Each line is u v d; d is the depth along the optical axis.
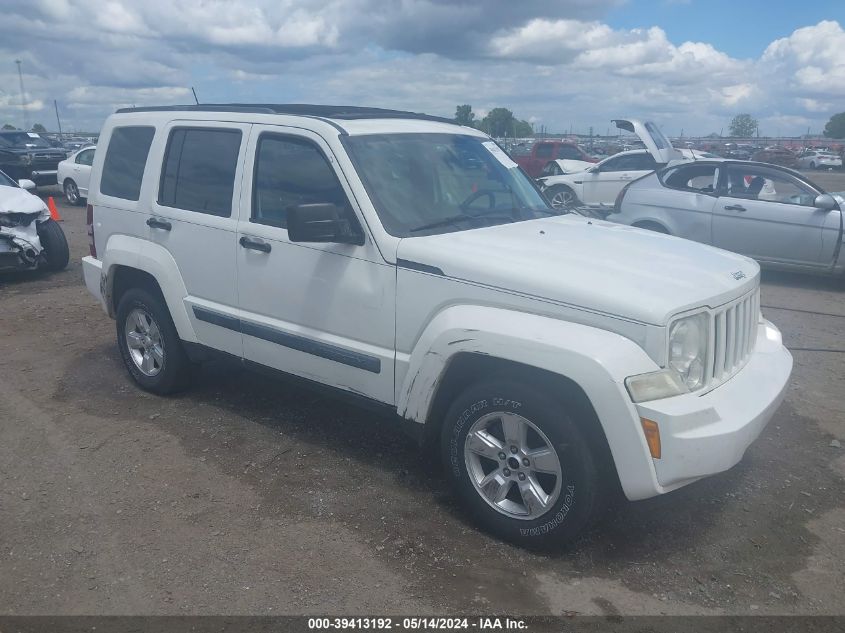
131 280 5.70
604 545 3.72
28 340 7.13
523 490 3.61
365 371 4.16
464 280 3.71
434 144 4.74
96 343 7.04
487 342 3.53
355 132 4.38
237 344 4.86
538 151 21.80
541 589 3.37
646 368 3.27
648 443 3.24
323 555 3.61
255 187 4.66
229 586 3.37
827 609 3.25
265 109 4.85
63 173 19.48
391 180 4.26
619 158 15.74
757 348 4.25
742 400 3.59
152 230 5.28
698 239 10.18
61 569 3.50
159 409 5.41
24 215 9.72
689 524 3.92
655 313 3.27
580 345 3.30
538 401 3.46
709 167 10.30
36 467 4.52
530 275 3.56
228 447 4.79
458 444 3.81
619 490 3.90
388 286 3.98
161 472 4.45
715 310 3.55
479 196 4.68
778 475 4.48
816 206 9.41
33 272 10.51
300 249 4.35
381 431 5.05
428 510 4.03
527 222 4.61
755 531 3.87
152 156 5.30
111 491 4.23
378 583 3.40
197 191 5.01
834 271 9.52
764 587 3.40
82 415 5.30
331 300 4.25
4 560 3.57
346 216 4.16
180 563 3.54
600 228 4.64
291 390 5.79
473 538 3.77
